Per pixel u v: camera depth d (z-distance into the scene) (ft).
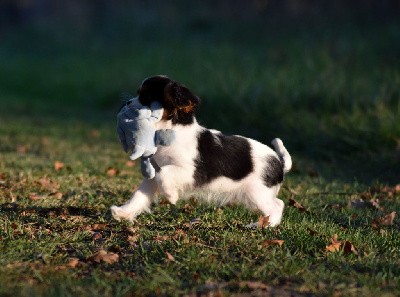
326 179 43.65
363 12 106.83
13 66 123.95
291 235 26.81
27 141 58.18
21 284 20.84
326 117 55.93
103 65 110.63
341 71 69.31
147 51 110.73
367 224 30.68
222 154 27.32
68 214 30.53
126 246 25.68
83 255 24.36
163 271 22.20
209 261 23.53
